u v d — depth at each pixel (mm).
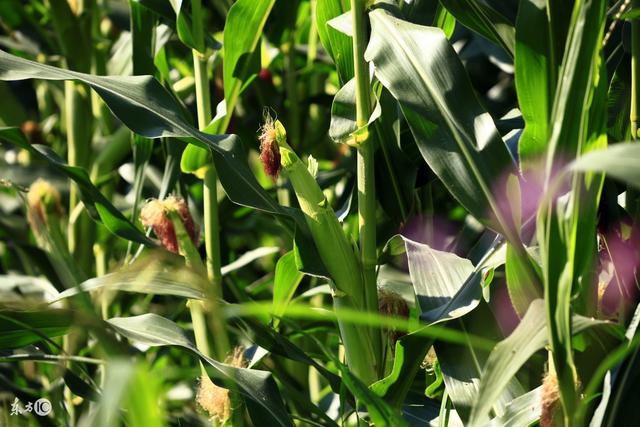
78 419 2568
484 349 2180
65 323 2201
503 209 2025
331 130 2236
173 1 2422
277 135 2193
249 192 2236
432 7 2357
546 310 1899
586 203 1907
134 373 1778
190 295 2168
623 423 2025
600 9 1869
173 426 2598
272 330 2234
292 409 2547
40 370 2633
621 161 1728
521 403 2098
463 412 2135
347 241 2209
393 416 2016
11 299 2191
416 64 2117
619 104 2334
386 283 2467
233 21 2373
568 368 1922
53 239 2227
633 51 2164
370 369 2219
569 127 1916
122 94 2264
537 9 1996
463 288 2137
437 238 2678
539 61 1998
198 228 2461
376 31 2164
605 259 2271
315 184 2191
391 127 2354
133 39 2531
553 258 1892
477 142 2062
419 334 2107
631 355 2023
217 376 2215
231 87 2432
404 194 2379
